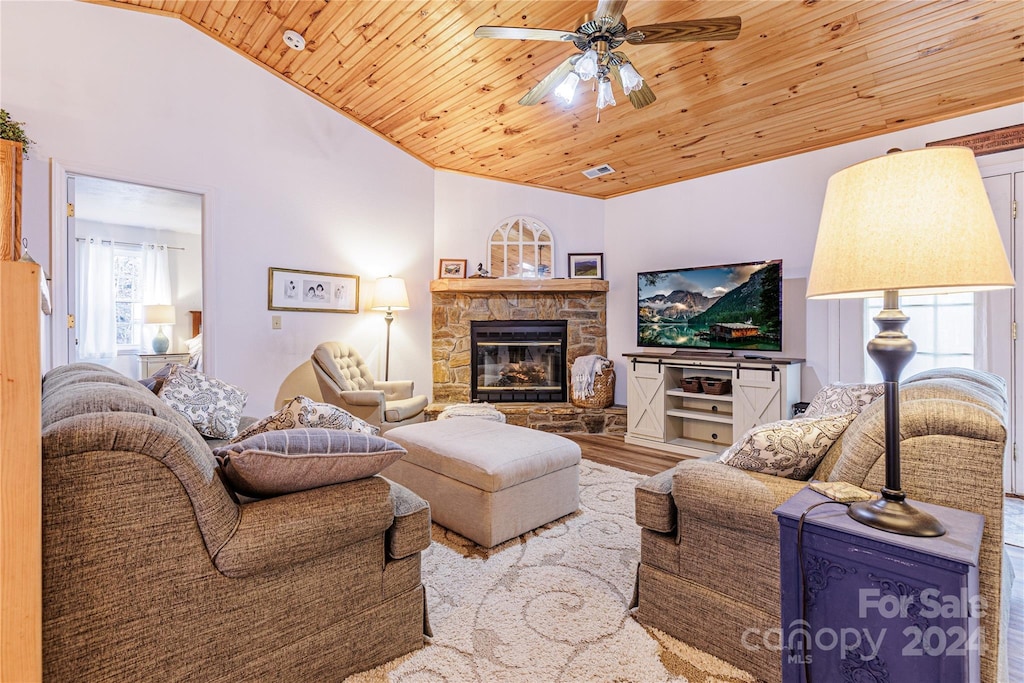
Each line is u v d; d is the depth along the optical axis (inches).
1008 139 116.3
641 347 188.1
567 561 84.5
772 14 101.7
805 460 58.2
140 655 41.4
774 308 148.6
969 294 123.3
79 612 38.5
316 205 160.9
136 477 40.9
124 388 56.2
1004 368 118.2
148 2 124.8
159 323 239.1
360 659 56.2
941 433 45.8
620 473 136.4
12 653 34.2
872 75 114.5
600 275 203.3
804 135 142.4
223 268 139.4
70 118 115.4
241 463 48.4
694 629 60.8
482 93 145.4
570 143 165.9
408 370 189.0
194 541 44.1
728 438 163.2
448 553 87.5
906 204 39.6
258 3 123.2
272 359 149.9
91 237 230.5
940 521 39.9
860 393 85.7
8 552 34.2
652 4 100.6
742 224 164.1
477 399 198.4
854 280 40.7
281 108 152.0
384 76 144.5
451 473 94.0
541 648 61.0
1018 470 116.3
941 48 103.6
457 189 199.5
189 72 133.3
